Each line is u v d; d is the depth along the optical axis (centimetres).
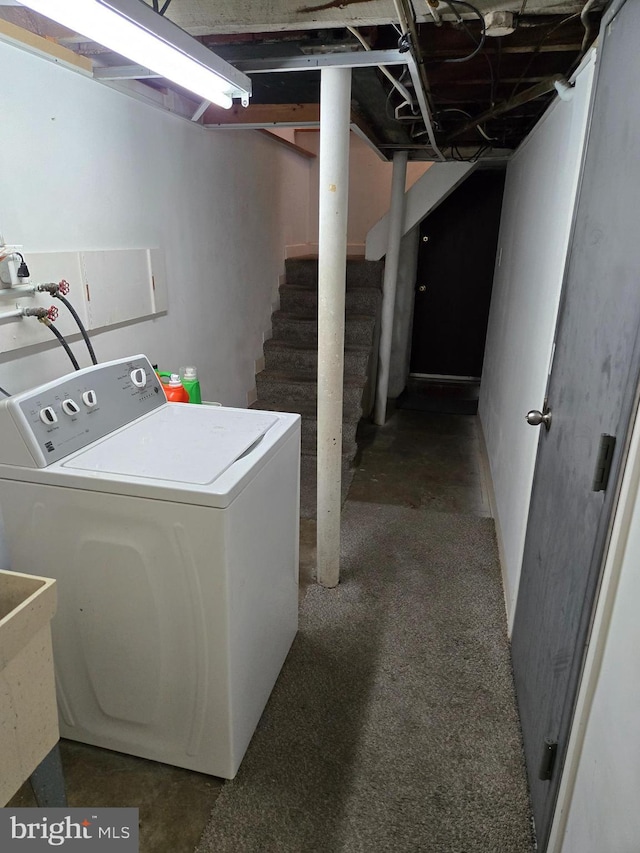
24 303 159
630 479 91
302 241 482
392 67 219
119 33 114
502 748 160
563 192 179
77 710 157
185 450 149
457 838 136
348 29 165
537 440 183
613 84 116
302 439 355
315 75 222
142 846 134
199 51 132
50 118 168
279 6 148
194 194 268
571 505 125
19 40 153
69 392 151
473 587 234
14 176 157
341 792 147
